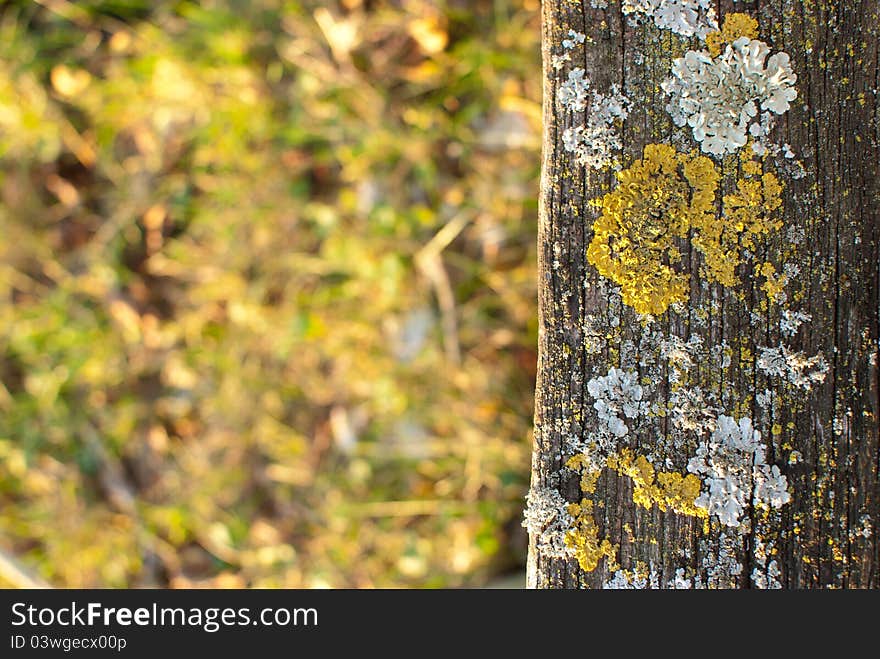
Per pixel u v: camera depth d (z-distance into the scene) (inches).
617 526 39.7
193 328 99.6
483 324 91.8
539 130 87.9
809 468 38.5
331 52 92.4
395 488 95.3
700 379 38.7
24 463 101.3
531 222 89.6
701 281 38.4
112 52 98.8
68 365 101.4
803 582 38.6
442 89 89.9
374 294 92.9
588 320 39.3
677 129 38.1
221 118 94.0
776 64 37.5
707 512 38.8
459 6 89.4
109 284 101.6
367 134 90.6
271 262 96.0
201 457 100.8
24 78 98.7
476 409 91.2
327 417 97.9
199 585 99.8
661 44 38.1
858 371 38.3
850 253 37.9
